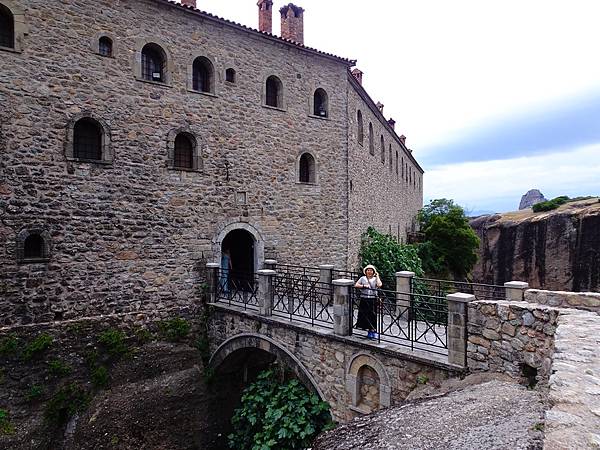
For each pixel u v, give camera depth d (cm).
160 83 1163
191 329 1203
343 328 819
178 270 1190
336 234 1546
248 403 1028
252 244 1365
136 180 1124
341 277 1445
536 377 539
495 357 597
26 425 915
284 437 852
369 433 386
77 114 1035
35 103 979
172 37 1187
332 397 832
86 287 1048
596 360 369
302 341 900
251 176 1335
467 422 379
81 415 976
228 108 1289
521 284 797
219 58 1273
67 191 1021
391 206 2619
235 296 1245
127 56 1112
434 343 755
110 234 1084
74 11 1034
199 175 1232
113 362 1062
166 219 1172
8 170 945
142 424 1030
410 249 2072
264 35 1341
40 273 984
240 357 1151
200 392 1132
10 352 927
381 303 795
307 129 1470
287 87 1420
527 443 302
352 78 1642
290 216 1423
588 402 288
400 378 711
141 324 1125
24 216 963
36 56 981
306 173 1502
